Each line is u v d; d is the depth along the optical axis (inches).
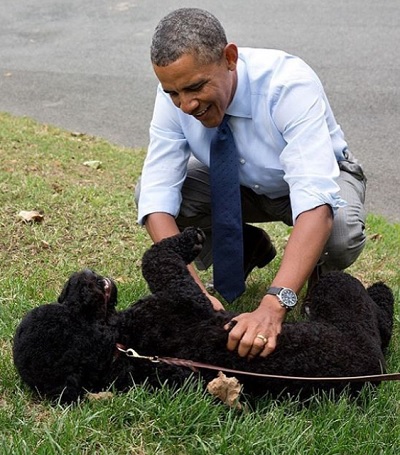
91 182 242.1
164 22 123.4
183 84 122.8
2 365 131.6
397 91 346.6
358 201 150.9
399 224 237.0
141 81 383.9
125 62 407.8
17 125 312.8
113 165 269.0
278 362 117.5
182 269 124.7
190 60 121.5
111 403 116.0
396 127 315.0
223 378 116.2
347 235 145.9
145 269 126.6
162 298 121.7
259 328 114.8
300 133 130.0
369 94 343.9
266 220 164.4
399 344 147.3
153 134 144.3
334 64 376.2
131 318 121.0
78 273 119.3
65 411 114.3
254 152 139.8
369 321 126.6
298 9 456.8
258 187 146.3
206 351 118.3
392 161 289.4
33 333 114.7
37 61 413.4
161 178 142.5
